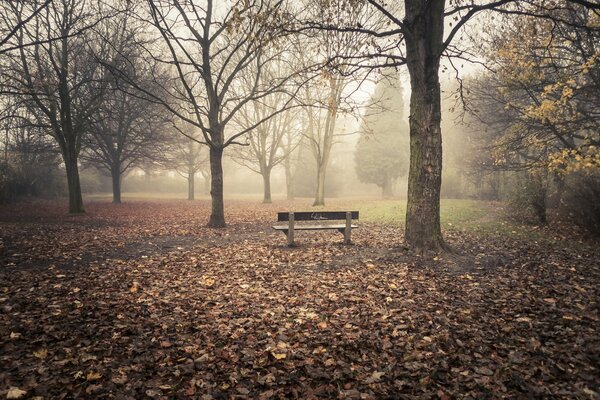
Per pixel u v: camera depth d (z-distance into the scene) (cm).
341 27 994
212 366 402
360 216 1945
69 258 897
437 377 377
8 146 2691
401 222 1614
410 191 913
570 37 1259
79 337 456
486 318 516
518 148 1572
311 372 389
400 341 455
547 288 632
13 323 488
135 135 2980
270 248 1037
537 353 412
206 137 1457
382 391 355
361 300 600
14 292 621
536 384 355
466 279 705
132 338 462
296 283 701
